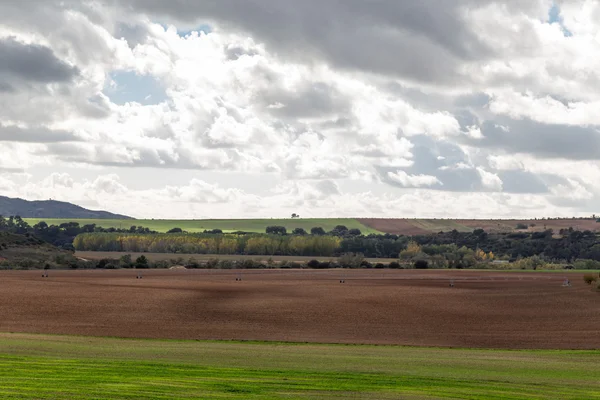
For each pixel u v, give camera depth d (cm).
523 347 5156
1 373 2614
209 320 6669
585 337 5797
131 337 5200
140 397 2220
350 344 5019
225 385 2517
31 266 16950
